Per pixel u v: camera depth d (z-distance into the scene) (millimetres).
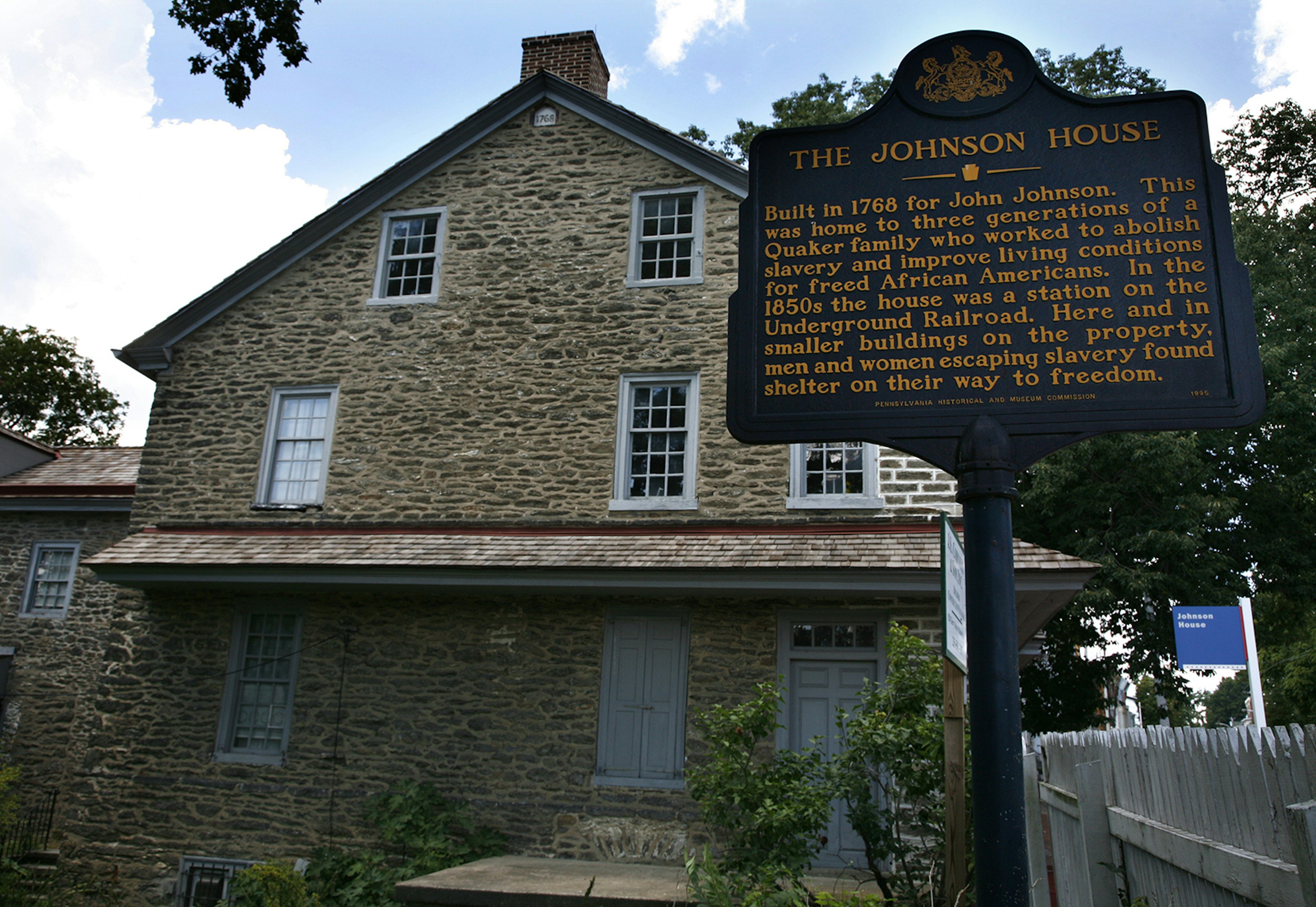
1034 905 5605
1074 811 5621
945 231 4309
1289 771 3078
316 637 12172
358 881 10289
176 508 13172
